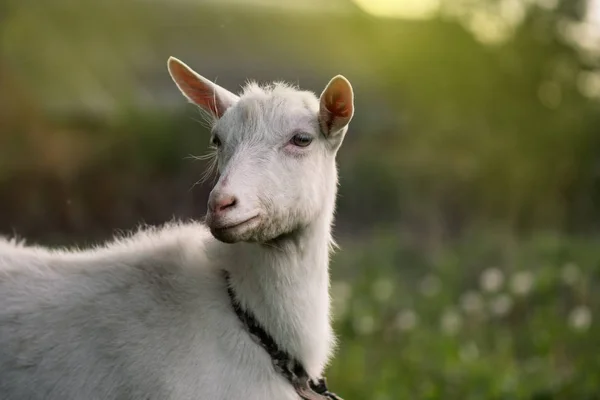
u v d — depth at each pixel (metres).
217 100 5.89
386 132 28.83
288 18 32.56
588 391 9.59
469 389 10.08
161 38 29.86
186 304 5.44
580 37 29.09
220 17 31.91
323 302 5.72
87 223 23.62
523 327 12.76
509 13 29.05
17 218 22.73
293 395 5.50
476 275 17.17
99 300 5.49
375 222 25.77
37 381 5.35
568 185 27.25
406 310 13.95
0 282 5.66
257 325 5.46
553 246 18.28
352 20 31.12
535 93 28.83
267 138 5.41
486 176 27.09
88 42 27.25
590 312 12.66
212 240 5.70
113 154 24.45
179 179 24.69
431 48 29.30
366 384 10.50
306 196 5.42
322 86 27.84
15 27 25.22
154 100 26.94
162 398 5.24
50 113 24.78
